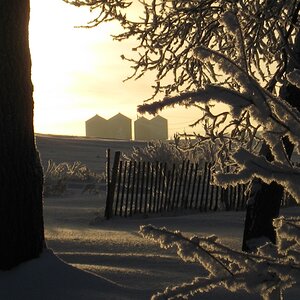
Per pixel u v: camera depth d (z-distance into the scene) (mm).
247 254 2525
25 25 7285
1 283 6605
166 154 20672
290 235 2432
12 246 6887
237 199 18656
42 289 6457
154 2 9688
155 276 7219
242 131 8812
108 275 7215
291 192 2273
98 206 19062
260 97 2215
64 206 19250
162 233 2525
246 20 8883
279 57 8680
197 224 14750
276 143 2316
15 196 6984
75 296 6266
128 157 22172
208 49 2223
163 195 17734
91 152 67188
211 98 2178
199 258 2521
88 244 10336
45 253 7168
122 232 12758
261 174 2248
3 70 7098
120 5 9719
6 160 6984
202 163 20703
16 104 7141
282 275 2406
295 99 8492
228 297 6125
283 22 8391
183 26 9938
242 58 2230
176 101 2148
